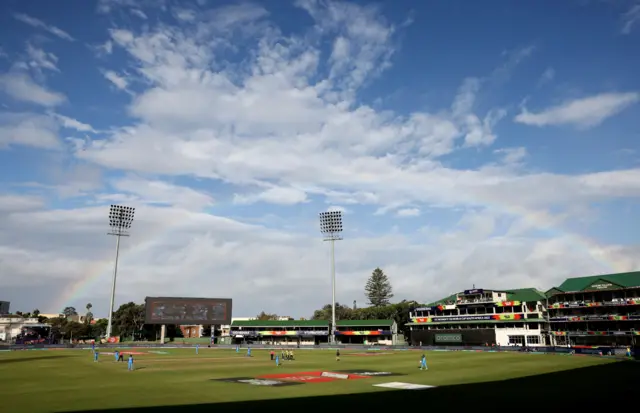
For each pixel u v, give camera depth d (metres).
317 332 149.00
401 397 35.06
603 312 104.06
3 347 112.75
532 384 43.03
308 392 37.97
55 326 186.62
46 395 36.47
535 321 111.75
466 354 93.12
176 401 33.25
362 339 150.38
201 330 164.38
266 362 72.56
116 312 180.25
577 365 64.69
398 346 121.50
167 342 144.75
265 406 31.05
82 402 32.91
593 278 109.81
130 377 50.12
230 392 38.00
